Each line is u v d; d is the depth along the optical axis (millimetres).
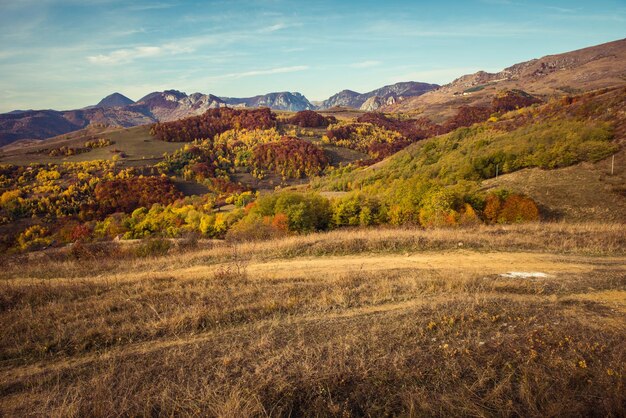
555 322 5984
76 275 12219
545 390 4496
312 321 6441
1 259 18438
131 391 4699
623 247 11828
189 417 4219
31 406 4570
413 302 7109
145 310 7262
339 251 12930
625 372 4656
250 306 7137
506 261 10547
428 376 4801
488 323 6012
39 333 6441
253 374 4898
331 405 4344
